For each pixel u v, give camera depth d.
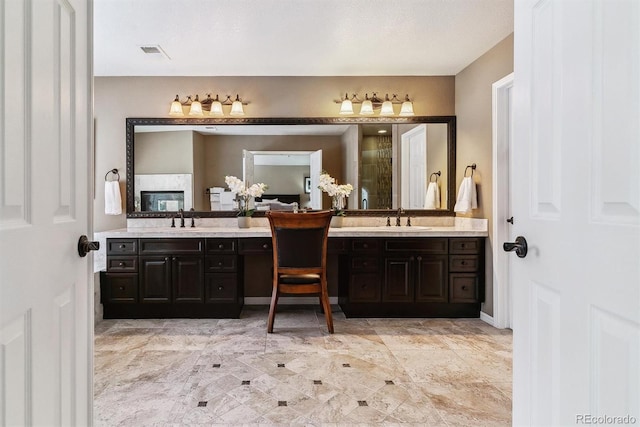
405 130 3.82
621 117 0.72
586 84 0.81
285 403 1.86
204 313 3.32
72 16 1.01
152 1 2.36
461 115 3.69
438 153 3.82
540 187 0.99
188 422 1.69
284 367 2.28
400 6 2.45
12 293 0.73
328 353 2.50
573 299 0.85
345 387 2.03
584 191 0.82
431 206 3.84
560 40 0.91
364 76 3.79
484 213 3.30
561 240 0.90
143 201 3.72
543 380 0.97
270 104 3.76
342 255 3.59
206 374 2.17
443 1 2.39
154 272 3.25
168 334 2.88
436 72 3.71
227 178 3.70
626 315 0.70
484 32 2.83
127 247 3.24
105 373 2.19
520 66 1.10
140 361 2.36
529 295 1.04
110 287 3.24
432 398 1.92
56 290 0.91
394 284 3.32
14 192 0.75
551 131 0.95
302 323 3.18
